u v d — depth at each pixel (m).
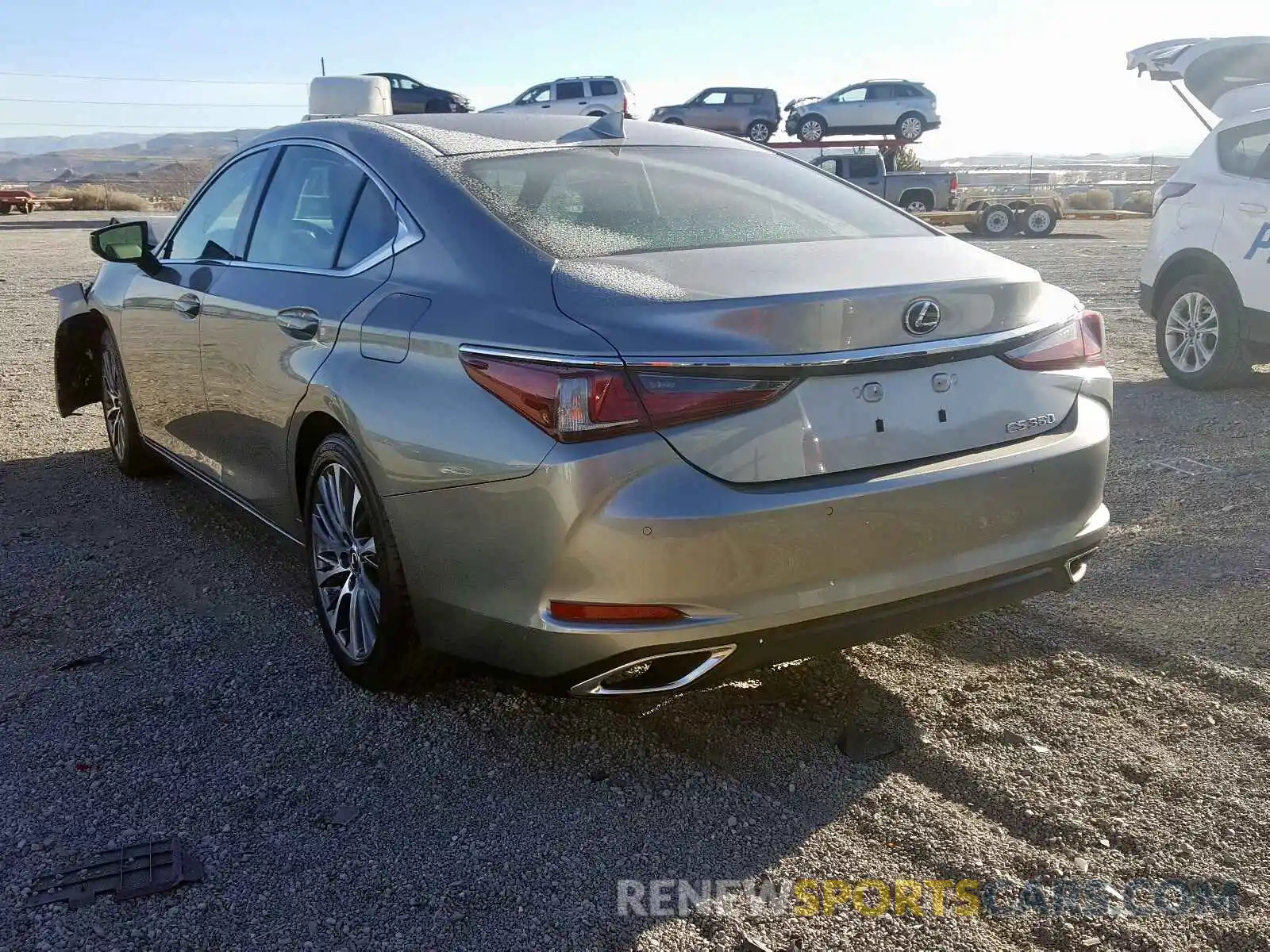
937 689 3.25
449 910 2.35
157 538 4.64
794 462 2.51
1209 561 4.11
